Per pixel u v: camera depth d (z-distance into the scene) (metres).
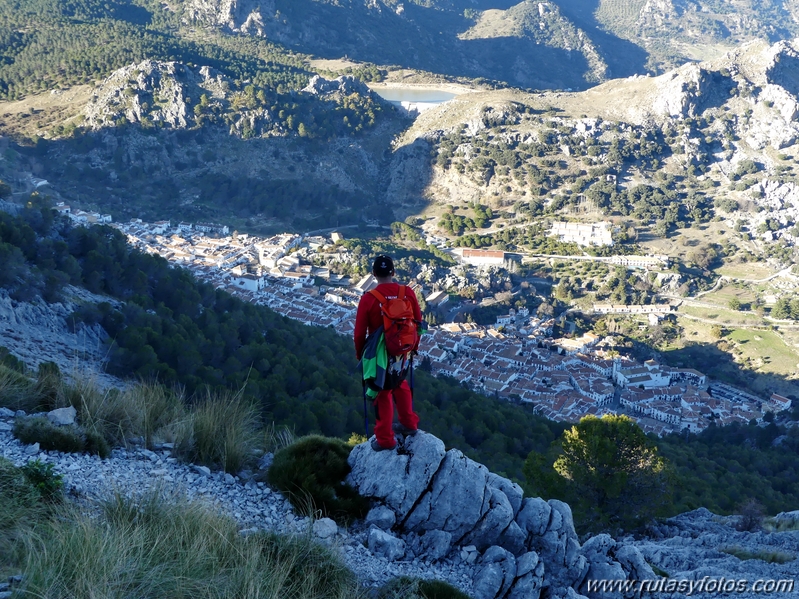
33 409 9.48
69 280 41.66
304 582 6.34
